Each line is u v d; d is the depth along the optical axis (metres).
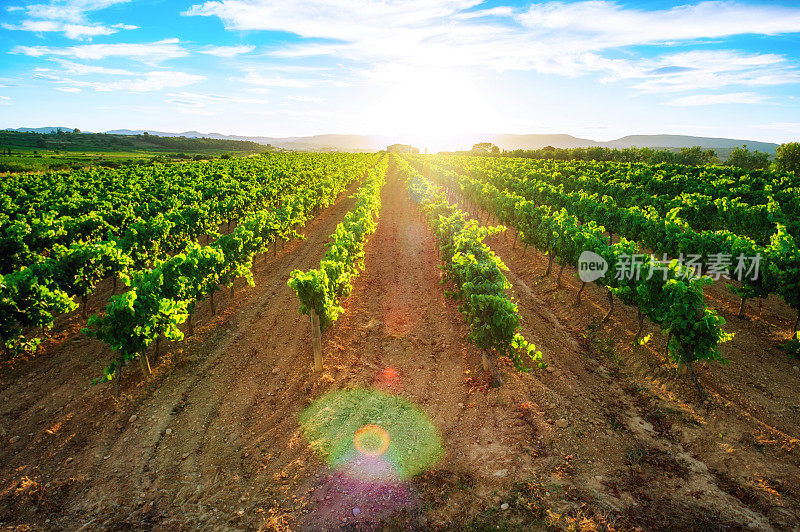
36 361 12.20
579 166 66.38
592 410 10.05
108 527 7.03
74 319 14.97
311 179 48.53
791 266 12.65
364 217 23.08
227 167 66.88
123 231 23.02
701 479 7.82
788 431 9.06
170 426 9.62
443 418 9.95
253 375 11.78
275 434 9.34
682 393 10.62
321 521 7.12
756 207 22.59
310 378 11.52
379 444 9.02
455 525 6.98
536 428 9.27
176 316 11.15
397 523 7.05
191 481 8.06
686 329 10.27
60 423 9.63
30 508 7.39
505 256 24.42
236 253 16.23
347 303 16.86
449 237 19.53
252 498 7.66
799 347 11.99
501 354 11.11
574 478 7.86
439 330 14.65
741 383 10.91
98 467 8.39
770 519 6.80
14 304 10.69
